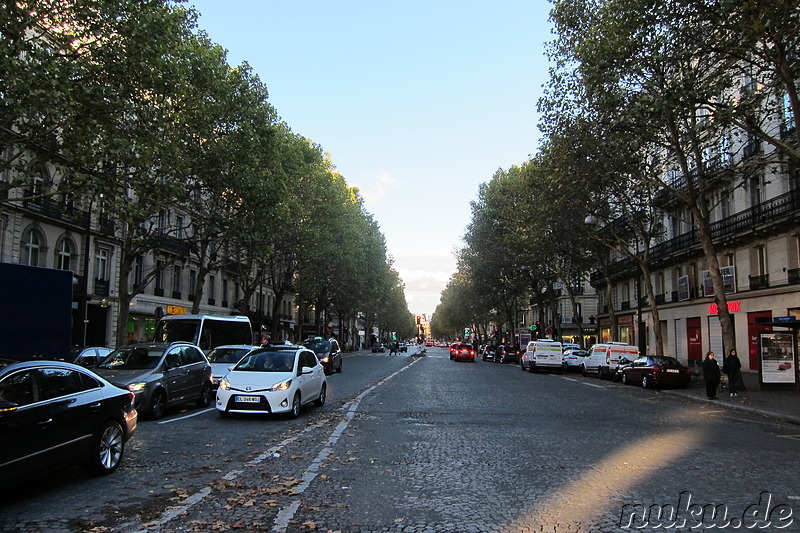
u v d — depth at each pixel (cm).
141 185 1638
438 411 1452
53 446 643
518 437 1066
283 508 589
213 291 4834
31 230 2783
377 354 8156
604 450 943
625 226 3241
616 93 1828
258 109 2509
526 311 8806
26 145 1398
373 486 687
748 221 2848
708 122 2183
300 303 4941
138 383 1232
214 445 952
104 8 1412
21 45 1278
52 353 1093
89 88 1373
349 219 4972
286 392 1265
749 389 2145
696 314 3506
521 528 537
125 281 2334
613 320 3597
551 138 2434
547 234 3534
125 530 520
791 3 1285
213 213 2569
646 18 1569
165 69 1708
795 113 1455
